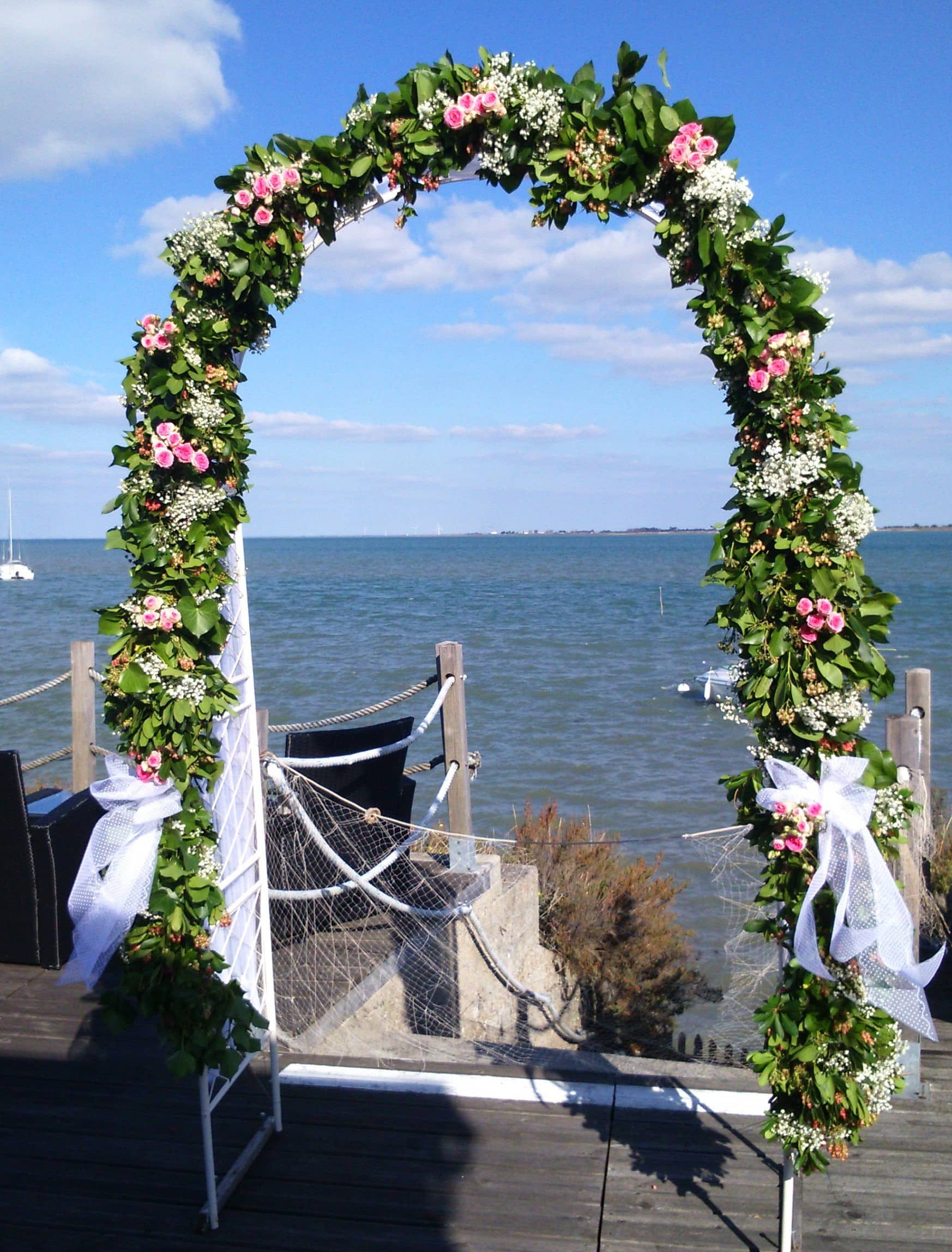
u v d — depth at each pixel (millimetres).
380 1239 2592
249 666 3211
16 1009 3922
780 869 2471
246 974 3205
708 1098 3199
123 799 2604
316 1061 3482
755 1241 2562
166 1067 3480
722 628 2484
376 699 15922
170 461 2584
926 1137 2971
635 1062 3570
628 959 5441
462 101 2590
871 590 2416
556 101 2574
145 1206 2740
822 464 2338
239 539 3113
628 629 27859
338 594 44406
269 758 4133
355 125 2750
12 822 4160
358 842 4699
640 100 2502
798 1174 2535
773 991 4492
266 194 2678
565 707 15375
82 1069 3477
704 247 2430
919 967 2348
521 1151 2949
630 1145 2969
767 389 2365
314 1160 2928
